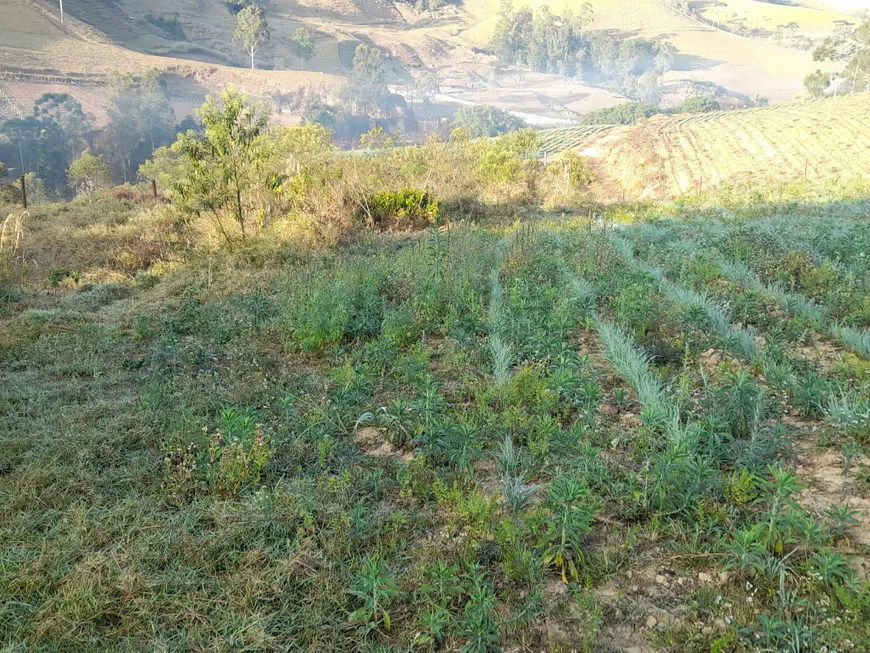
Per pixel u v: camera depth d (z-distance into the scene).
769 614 2.98
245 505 4.02
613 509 3.88
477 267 10.38
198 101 148.62
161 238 15.38
